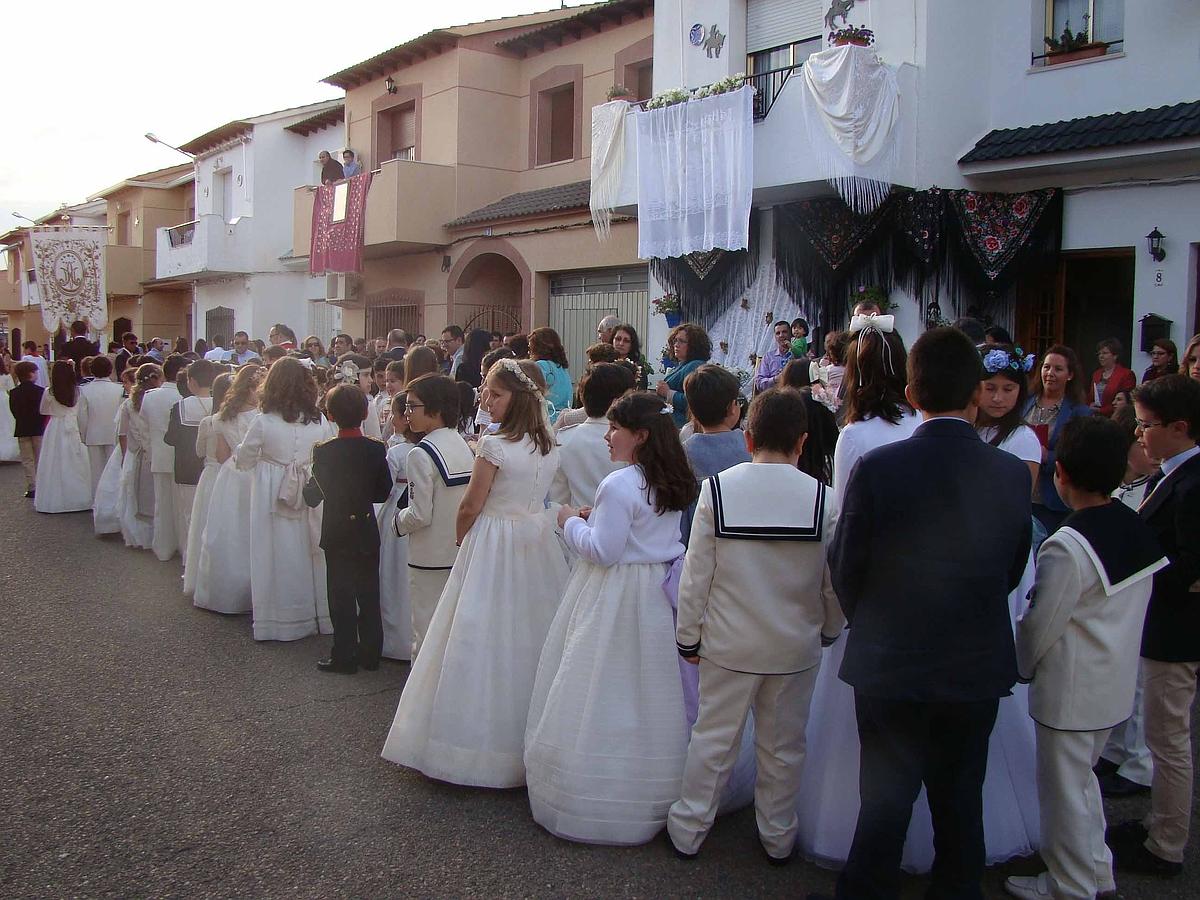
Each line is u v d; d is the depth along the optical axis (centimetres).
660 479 393
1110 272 1024
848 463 366
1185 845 374
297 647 646
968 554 303
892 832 311
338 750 479
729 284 1202
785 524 351
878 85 978
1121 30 1005
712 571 359
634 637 392
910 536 305
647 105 1151
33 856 379
